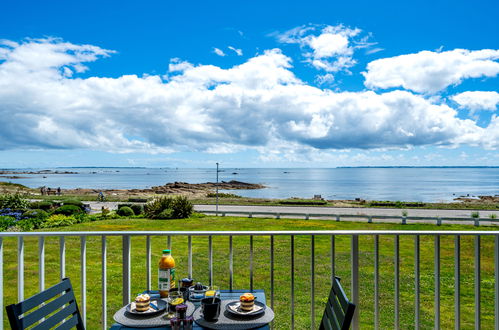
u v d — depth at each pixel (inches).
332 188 4220.0
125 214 1017.5
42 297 71.8
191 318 73.9
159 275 93.0
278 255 493.0
